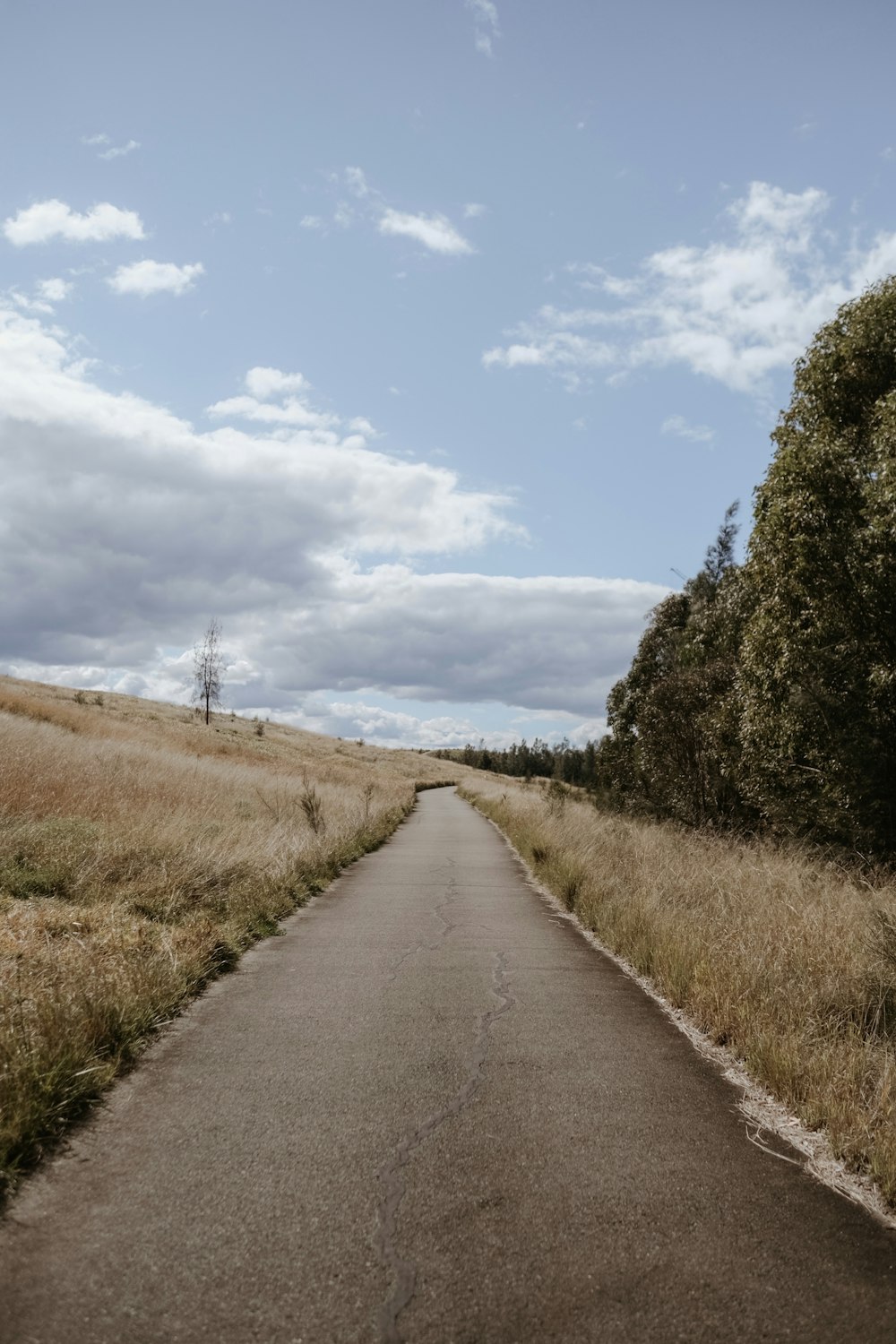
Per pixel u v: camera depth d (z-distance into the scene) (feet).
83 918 24.61
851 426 48.62
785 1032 16.40
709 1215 10.27
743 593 67.67
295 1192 10.59
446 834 80.48
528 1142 12.32
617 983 23.13
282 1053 16.33
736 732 57.00
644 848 45.09
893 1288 8.82
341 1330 7.84
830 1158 12.17
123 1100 13.73
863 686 44.80
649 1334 7.90
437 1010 19.74
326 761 214.69
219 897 32.22
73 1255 9.03
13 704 109.81
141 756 81.15
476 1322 8.00
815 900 29.04
